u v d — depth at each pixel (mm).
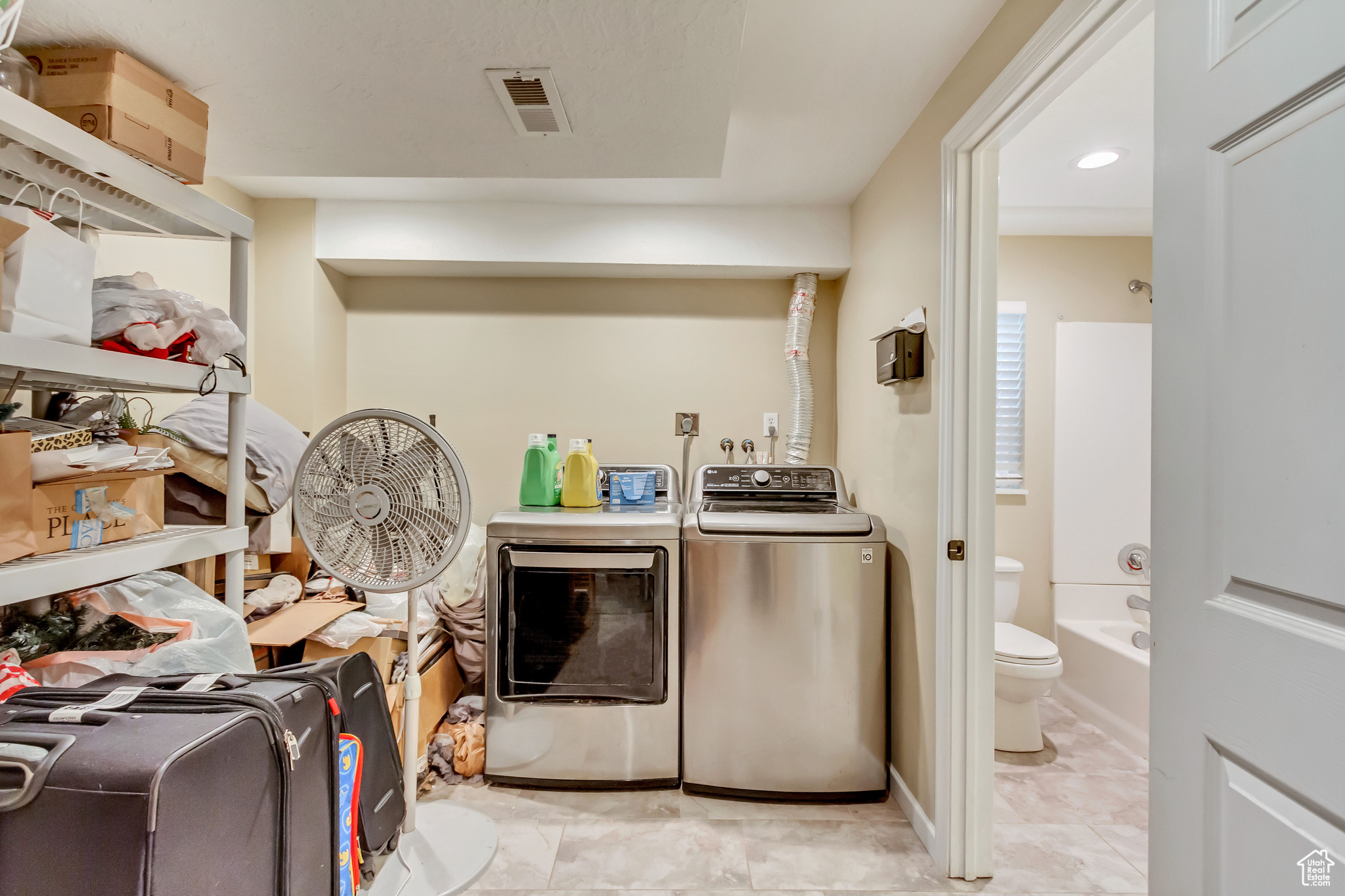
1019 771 2225
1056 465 2975
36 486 942
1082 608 2951
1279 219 629
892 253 2133
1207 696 722
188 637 1142
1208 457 723
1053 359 2994
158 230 1341
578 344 2896
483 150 1630
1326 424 579
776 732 2014
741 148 2121
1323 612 592
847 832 1860
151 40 1109
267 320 2553
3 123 817
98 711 767
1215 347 712
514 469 2877
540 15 1071
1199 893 732
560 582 2078
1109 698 2537
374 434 1312
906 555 1979
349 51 1166
